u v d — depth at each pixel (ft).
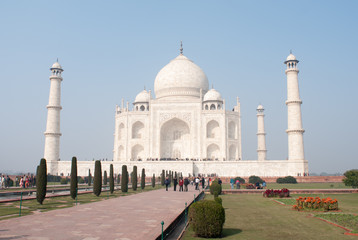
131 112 371.56
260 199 136.56
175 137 381.19
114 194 151.84
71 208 87.97
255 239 59.26
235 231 66.80
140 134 377.30
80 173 331.98
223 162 316.19
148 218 70.08
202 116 362.94
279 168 305.94
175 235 62.69
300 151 300.20
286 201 123.65
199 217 60.39
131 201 108.37
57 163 333.83
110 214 76.07
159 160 337.72
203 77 414.21
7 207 94.84
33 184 212.84
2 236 51.26
